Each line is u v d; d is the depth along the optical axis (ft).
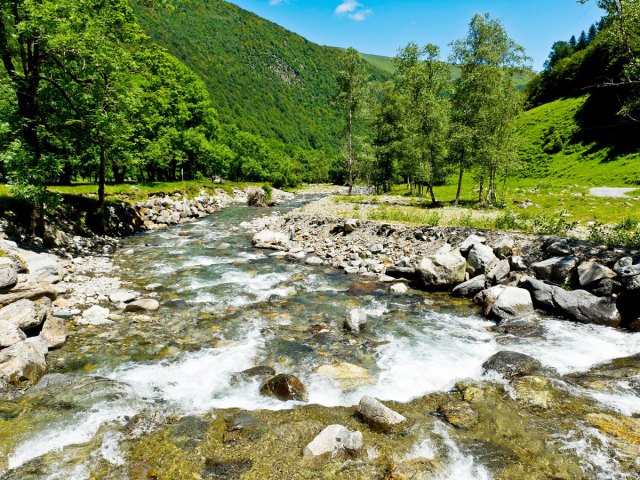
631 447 20.92
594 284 43.45
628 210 89.66
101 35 61.52
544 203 115.44
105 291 48.44
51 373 28.81
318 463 19.92
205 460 20.18
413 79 122.11
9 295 36.70
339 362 32.22
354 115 170.50
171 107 160.66
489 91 113.70
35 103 59.47
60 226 71.97
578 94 299.99
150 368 30.48
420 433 22.49
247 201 176.14
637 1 46.19
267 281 56.18
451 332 39.17
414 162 153.69
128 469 19.43
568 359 32.65
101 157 77.51
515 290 44.16
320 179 474.08
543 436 22.11
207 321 40.57
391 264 64.13
